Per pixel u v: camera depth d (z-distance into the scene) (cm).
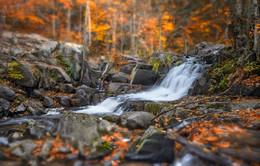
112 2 2819
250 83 762
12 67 1003
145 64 1452
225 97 748
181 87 1105
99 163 333
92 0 2358
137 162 336
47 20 2756
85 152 365
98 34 2531
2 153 355
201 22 2722
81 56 1405
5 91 820
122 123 641
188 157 315
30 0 2162
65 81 1169
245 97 728
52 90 1105
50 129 511
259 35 873
